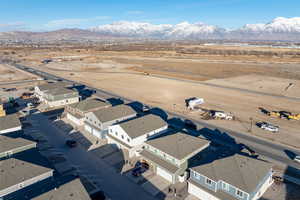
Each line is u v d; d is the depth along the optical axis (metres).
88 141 50.62
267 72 135.25
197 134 53.94
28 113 66.56
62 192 27.58
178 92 92.12
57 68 151.62
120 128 45.56
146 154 40.12
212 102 78.88
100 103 62.75
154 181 36.75
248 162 33.75
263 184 32.84
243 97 84.75
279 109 71.81
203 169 32.75
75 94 77.69
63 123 60.56
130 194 33.78
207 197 31.94
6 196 29.11
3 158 36.91
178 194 33.88
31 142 40.41
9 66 156.75
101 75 128.75
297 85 102.56
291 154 45.06
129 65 165.00
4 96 84.94
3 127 47.34
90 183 36.16
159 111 70.06
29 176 31.20
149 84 106.44
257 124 60.25
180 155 36.28
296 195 33.25
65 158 43.59
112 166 40.94
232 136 53.03
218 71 140.12
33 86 101.31
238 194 29.55
